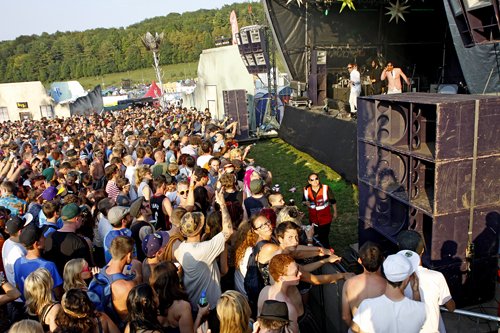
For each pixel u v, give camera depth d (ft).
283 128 55.36
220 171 21.44
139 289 9.73
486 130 13.20
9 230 14.69
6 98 120.37
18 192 23.09
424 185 14.87
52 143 38.75
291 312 10.14
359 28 51.72
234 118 58.70
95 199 19.94
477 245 14.03
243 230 13.89
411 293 9.93
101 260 17.89
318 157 41.86
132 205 16.49
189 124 48.42
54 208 16.65
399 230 16.06
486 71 27.94
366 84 46.85
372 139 16.93
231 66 76.59
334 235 23.77
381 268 10.05
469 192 13.55
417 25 51.70
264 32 58.90
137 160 28.07
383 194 16.90
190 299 12.66
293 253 12.55
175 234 13.87
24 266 13.38
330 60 52.65
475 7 21.24
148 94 149.07
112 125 58.65
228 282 15.34
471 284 14.28
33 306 11.22
